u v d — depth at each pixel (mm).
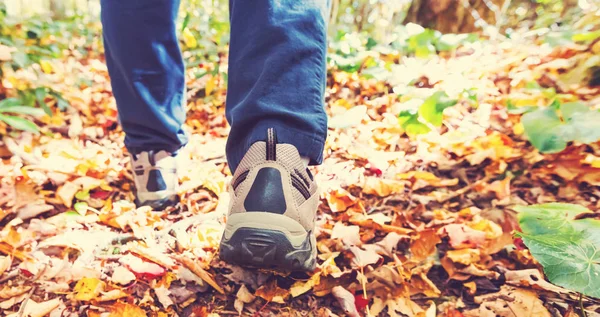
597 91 1618
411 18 3287
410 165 1479
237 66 874
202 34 3277
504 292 863
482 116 1696
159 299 840
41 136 1762
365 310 846
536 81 1829
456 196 1262
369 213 1213
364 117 1896
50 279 879
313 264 854
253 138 822
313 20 855
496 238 1015
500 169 1355
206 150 1742
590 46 1776
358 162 1546
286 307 844
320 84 864
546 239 775
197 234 1048
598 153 1303
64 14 4547
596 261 721
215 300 855
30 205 1183
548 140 1141
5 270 905
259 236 763
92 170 1449
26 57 2154
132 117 1138
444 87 1740
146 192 1204
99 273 902
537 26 2689
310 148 846
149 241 1031
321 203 1266
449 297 871
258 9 856
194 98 2475
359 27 3814
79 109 2131
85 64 3037
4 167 1414
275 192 787
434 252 999
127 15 1022
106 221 1139
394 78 2209
